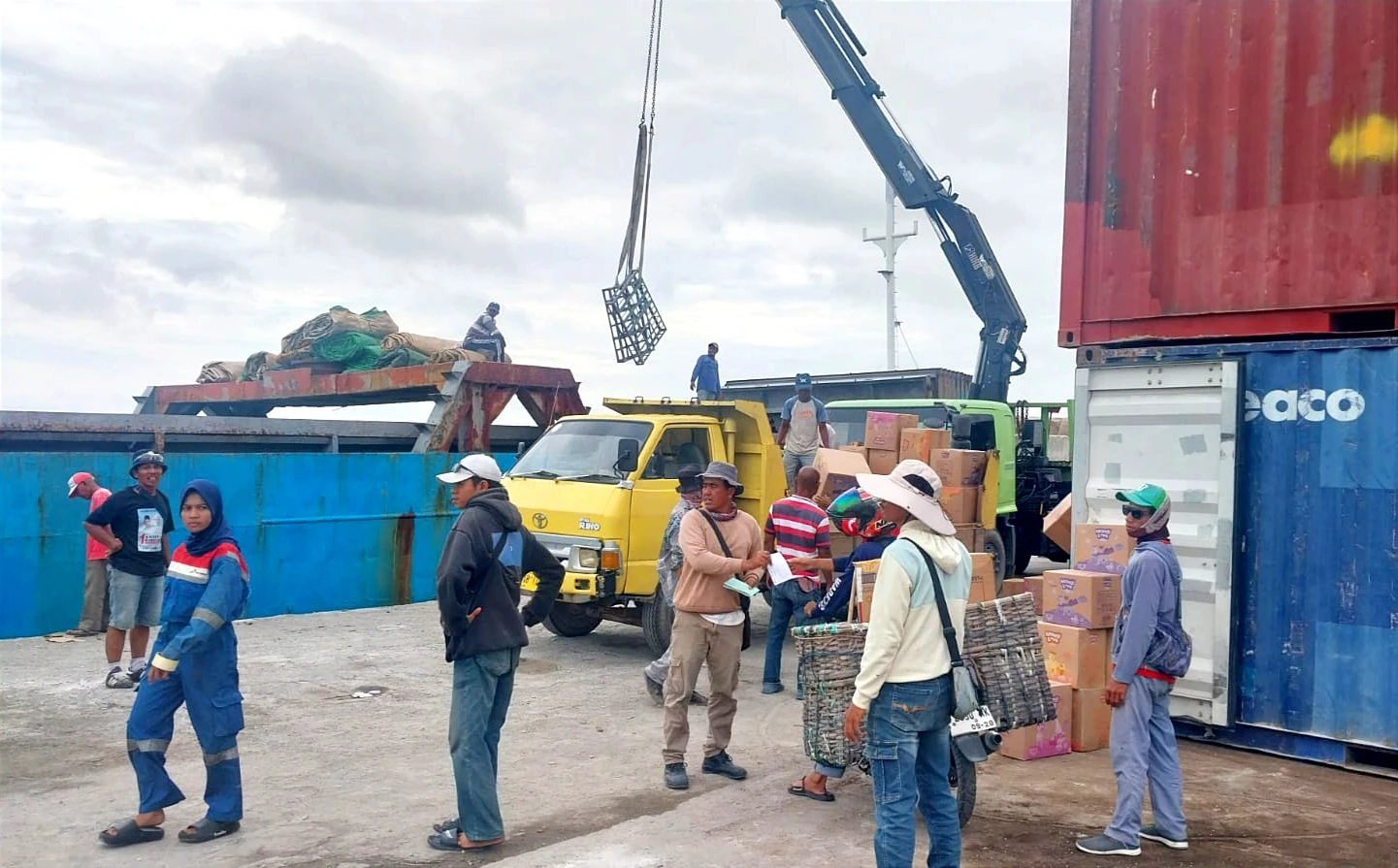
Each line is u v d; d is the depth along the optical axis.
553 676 9.02
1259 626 7.23
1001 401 17.05
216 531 5.13
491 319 15.49
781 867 4.87
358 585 12.66
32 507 10.09
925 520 4.22
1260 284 7.34
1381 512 6.75
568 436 10.31
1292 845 5.38
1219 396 7.37
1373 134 6.88
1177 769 5.32
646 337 15.75
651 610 9.48
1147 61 7.88
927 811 4.33
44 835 5.12
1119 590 7.20
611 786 6.09
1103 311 8.08
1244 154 7.42
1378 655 6.72
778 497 10.84
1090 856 5.15
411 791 5.88
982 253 17.00
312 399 15.66
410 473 13.16
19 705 7.55
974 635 5.07
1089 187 8.20
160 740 5.05
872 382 15.96
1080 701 7.05
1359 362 6.88
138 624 8.12
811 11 17.03
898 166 17.02
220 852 4.95
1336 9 7.02
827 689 5.45
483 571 5.06
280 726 7.20
